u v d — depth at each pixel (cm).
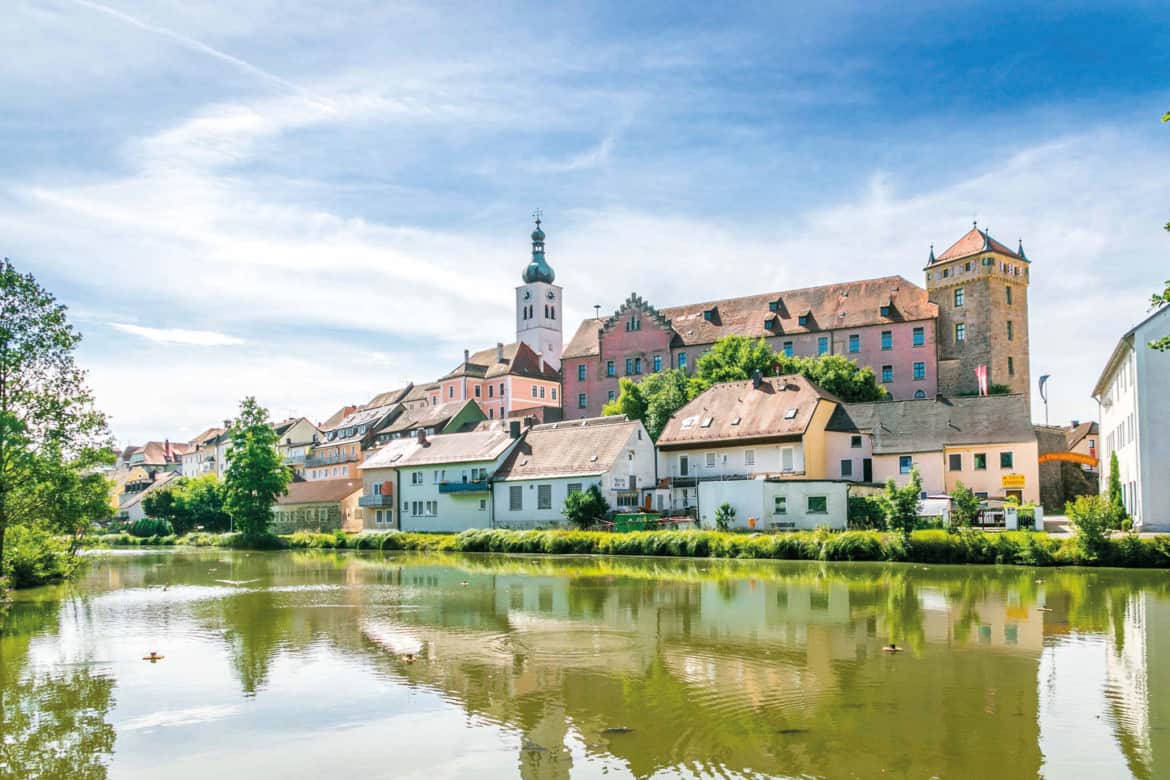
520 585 3688
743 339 8506
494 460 7312
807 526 5509
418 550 6775
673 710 1606
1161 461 4856
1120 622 2498
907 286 9956
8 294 3603
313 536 8088
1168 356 4897
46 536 4275
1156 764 1313
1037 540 4197
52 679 1966
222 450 15638
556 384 13350
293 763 1385
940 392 9512
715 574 4034
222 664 2095
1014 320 9706
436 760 1379
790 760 1337
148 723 1609
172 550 7981
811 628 2427
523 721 1562
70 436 3741
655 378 8594
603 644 2234
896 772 1285
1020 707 1602
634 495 6656
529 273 15812
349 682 1877
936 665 1945
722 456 6619
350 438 12838
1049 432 7925
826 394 6638
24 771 1377
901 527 4547
